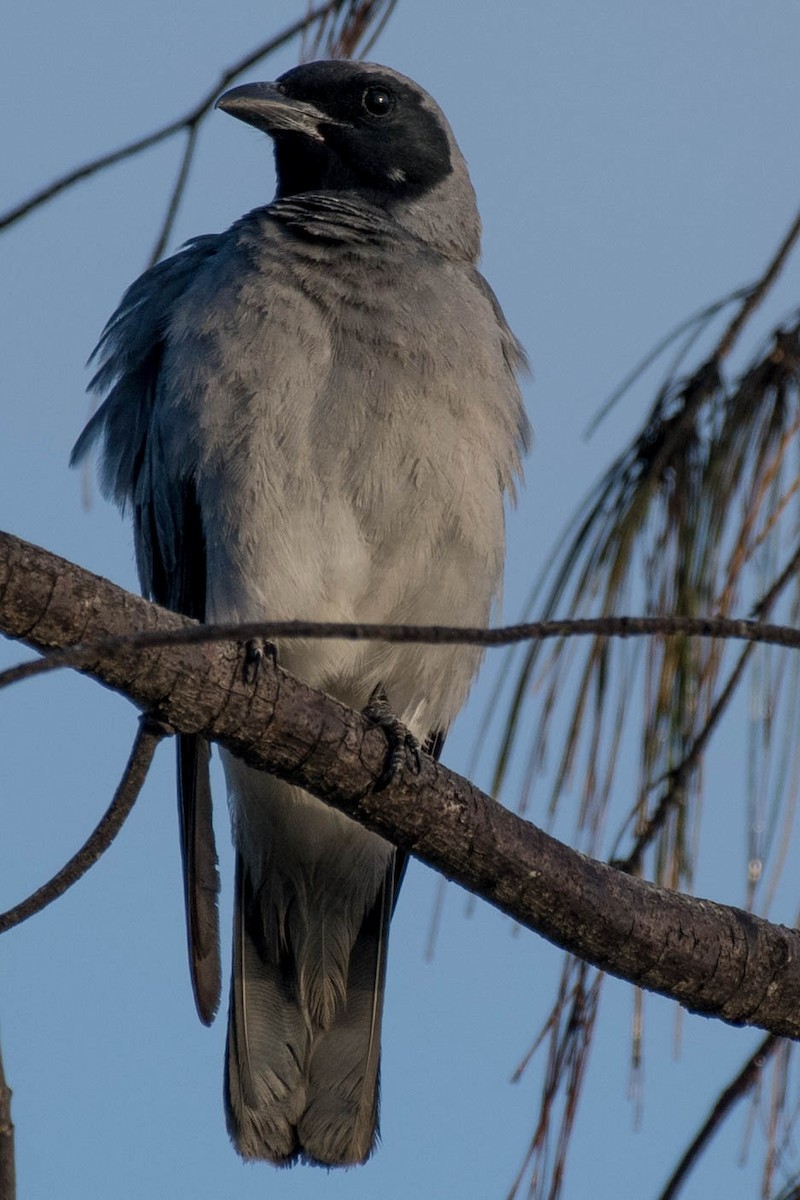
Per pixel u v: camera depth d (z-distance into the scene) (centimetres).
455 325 842
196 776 841
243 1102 863
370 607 849
